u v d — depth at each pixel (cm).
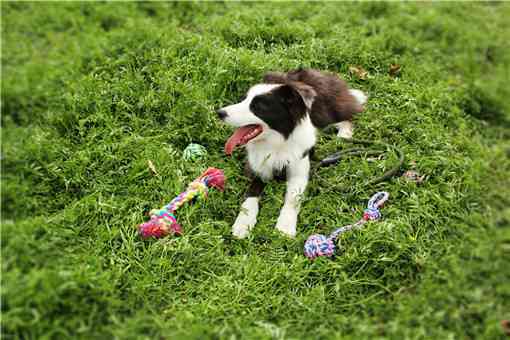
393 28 385
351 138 317
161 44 341
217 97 326
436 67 359
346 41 364
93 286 259
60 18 378
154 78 325
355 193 296
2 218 278
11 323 247
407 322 255
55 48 360
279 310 266
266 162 299
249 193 299
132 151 304
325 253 277
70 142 308
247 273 272
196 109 316
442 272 264
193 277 273
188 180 298
